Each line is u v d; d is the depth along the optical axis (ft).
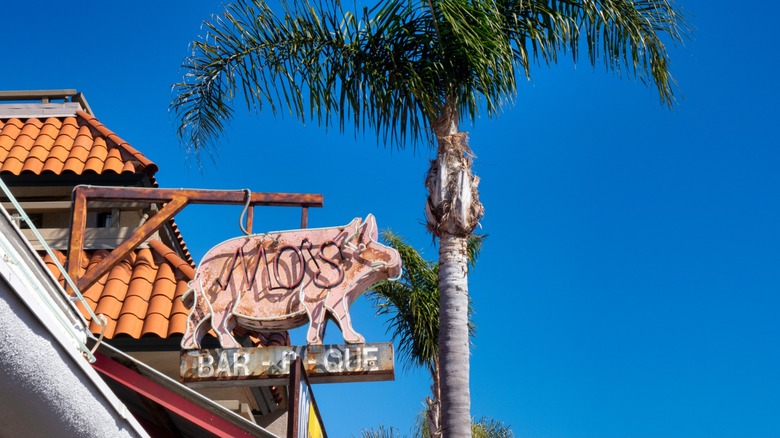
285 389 43.83
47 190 45.83
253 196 36.27
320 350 31.35
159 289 41.55
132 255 44.39
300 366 24.47
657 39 43.73
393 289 66.59
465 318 40.86
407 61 42.75
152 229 37.40
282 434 44.83
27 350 13.65
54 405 14.65
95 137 49.44
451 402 39.78
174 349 38.63
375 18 42.60
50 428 15.03
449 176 41.63
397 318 66.59
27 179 45.55
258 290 33.37
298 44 43.19
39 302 14.83
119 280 42.06
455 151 41.91
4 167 45.60
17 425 14.82
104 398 15.72
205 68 43.78
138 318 39.63
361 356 31.24
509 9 44.11
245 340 37.63
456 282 40.91
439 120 42.19
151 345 38.60
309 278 33.32
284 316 32.73
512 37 44.06
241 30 43.42
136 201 36.88
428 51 42.86
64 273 17.83
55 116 51.78
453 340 40.50
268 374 31.19
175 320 39.32
